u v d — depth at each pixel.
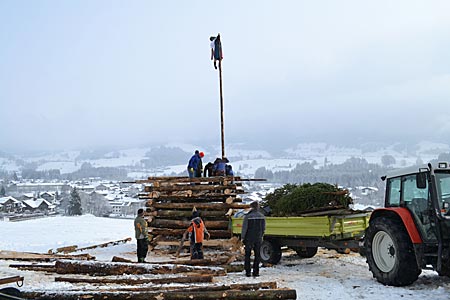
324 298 7.27
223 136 15.71
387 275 7.99
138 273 8.98
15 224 25.16
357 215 10.37
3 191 94.00
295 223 10.49
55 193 91.50
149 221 13.85
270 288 7.29
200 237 11.09
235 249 12.36
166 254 13.29
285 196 11.23
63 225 24.61
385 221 8.13
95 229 22.61
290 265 11.00
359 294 7.47
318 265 10.86
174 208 13.84
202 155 14.80
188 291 7.00
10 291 4.68
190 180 13.72
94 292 6.76
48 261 11.64
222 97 15.94
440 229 7.39
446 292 7.36
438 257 7.36
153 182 14.07
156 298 6.64
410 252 7.70
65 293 6.71
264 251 11.30
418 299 7.01
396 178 8.61
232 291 6.76
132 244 16.36
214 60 16.36
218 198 13.60
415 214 7.83
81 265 9.23
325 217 9.80
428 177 7.65
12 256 12.09
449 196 7.67
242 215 12.39
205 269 9.28
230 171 15.02
